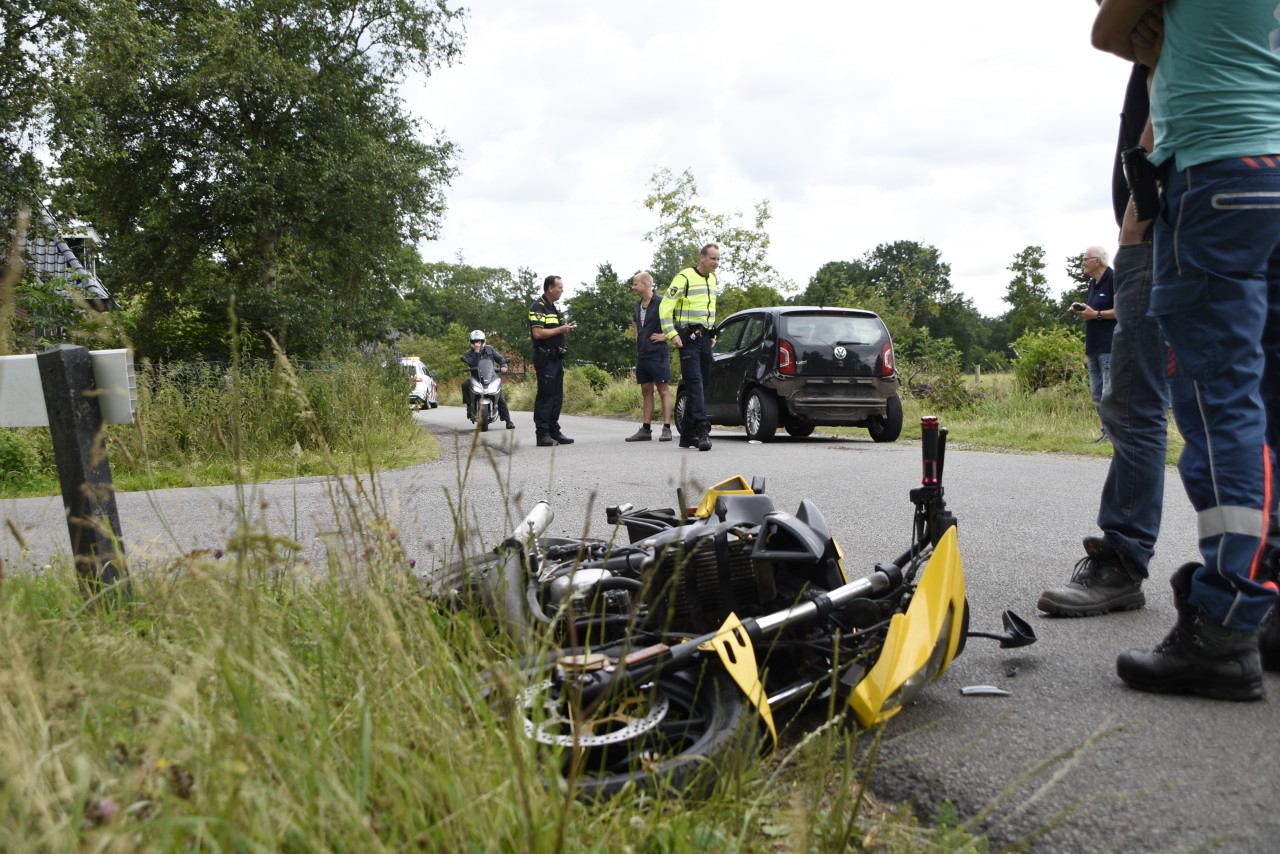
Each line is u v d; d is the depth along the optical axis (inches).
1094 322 439.2
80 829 61.4
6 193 719.1
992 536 226.5
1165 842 83.8
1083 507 268.8
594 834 74.3
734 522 115.6
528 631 94.1
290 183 1106.7
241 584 89.7
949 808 91.0
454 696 84.6
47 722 73.4
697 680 99.9
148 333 963.3
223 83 1069.1
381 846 62.2
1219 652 115.0
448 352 2994.6
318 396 463.8
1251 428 112.4
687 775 84.6
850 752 83.8
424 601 100.5
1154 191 119.0
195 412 428.1
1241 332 112.1
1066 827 87.1
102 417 142.0
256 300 1029.2
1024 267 2839.6
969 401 706.2
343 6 1190.9
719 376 574.2
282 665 83.0
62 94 773.3
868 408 523.5
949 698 121.6
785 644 106.4
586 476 343.9
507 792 70.7
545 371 506.6
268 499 279.9
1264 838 83.6
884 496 289.9
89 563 137.1
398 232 1242.6
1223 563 112.6
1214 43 110.6
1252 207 109.6
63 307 448.1
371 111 1244.5
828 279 3949.3
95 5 818.8
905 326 1211.2
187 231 1141.1
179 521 247.4
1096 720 111.9
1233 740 104.3
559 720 82.4
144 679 87.4
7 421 140.6
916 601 108.7
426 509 265.3
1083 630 149.9
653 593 109.5
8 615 95.4
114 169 1106.1
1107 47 124.8
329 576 109.1
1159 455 154.1
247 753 69.4
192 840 63.6
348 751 76.4
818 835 81.6
